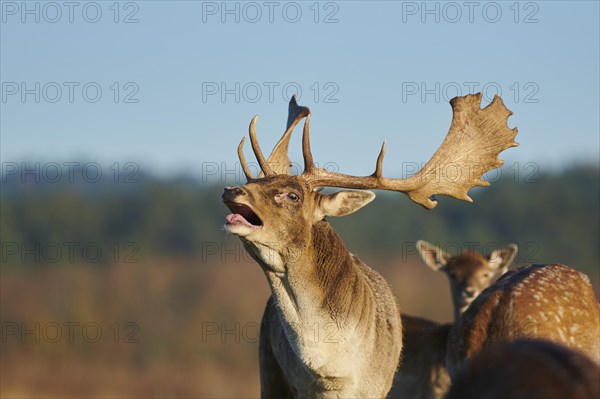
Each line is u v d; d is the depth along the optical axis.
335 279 10.66
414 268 47.09
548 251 62.62
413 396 15.51
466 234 62.81
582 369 5.83
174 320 46.47
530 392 5.72
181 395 32.53
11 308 47.41
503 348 6.23
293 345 10.76
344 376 10.81
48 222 63.06
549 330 10.82
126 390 33.50
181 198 65.12
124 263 53.22
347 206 10.93
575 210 64.50
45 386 33.62
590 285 11.56
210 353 41.38
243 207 10.68
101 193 66.94
